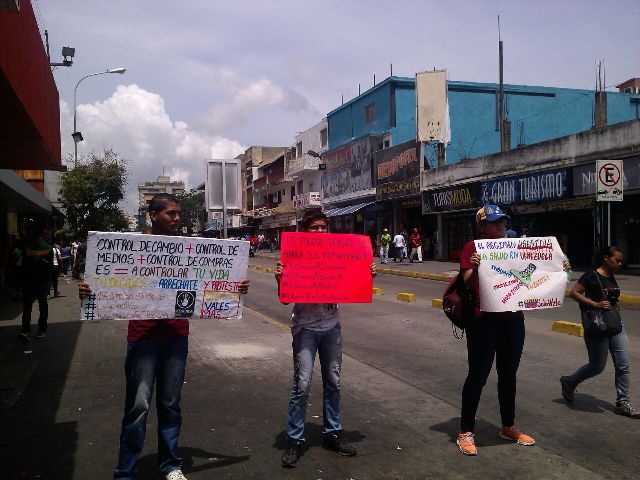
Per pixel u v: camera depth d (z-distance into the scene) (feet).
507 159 76.33
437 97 94.68
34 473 13.35
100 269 12.35
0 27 14.85
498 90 111.75
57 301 49.96
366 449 14.79
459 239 92.94
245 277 13.38
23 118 21.11
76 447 15.01
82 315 12.21
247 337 30.94
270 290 59.47
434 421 16.98
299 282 14.15
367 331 32.53
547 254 14.66
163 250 12.73
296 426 14.05
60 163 30.68
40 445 15.16
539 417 17.16
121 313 12.35
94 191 99.40
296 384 14.15
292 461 13.66
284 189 186.60
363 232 124.67
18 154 28.58
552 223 74.38
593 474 13.09
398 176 104.32
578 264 71.87
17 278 29.91
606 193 43.24
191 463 13.92
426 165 98.58
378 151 111.65
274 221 191.72
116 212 102.53
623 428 16.16
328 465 13.80
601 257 17.70
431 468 13.56
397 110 111.86
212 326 34.50
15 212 73.92
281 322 38.01
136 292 12.50
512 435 15.16
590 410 17.76
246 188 240.73
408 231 107.24
